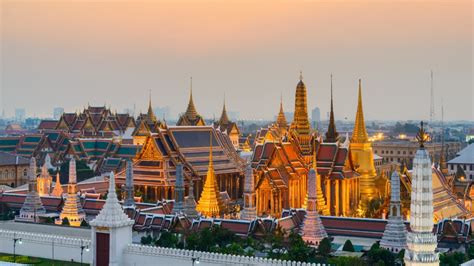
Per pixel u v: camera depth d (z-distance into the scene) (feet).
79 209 641.81
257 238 537.65
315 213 553.64
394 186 525.34
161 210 625.82
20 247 481.46
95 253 447.01
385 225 558.97
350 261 435.94
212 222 555.28
